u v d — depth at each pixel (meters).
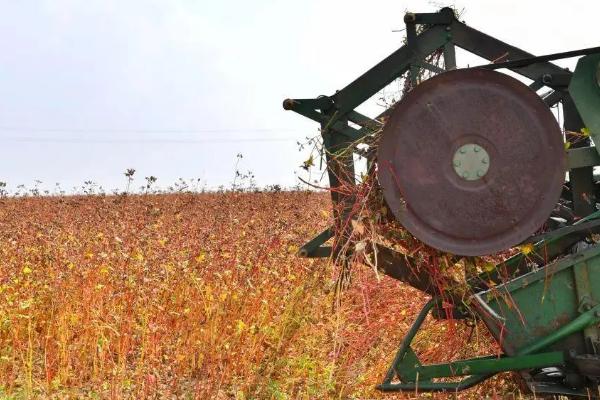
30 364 5.68
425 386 4.73
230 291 6.66
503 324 4.57
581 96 4.53
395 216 4.45
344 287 5.16
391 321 6.66
